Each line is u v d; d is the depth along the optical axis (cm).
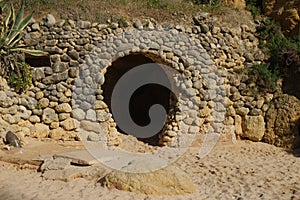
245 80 1267
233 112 1254
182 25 1250
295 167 1037
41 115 1139
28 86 1128
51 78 1150
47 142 1102
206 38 1258
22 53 1125
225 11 1334
